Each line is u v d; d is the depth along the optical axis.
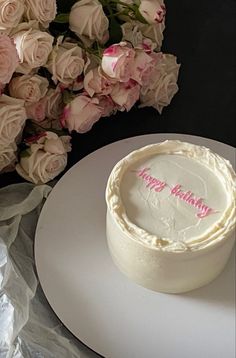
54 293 0.60
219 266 0.59
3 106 0.60
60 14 0.64
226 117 0.74
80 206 0.65
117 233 0.57
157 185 0.59
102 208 0.65
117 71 0.62
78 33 0.64
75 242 0.63
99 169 0.67
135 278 0.60
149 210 0.57
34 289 0.60
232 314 0.59
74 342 0.59
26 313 0.57
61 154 0.64
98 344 0.57
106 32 0.66
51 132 0.64
